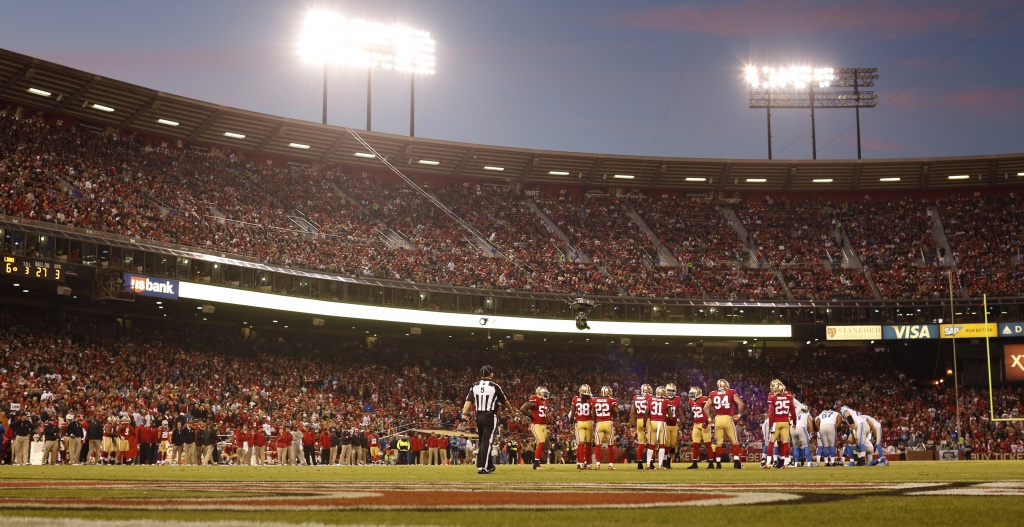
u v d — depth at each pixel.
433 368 60.69
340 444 41.25
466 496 8.48
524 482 13.20
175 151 57.91
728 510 6.84
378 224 62.25
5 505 6.94
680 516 6.31
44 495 8.48
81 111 53.97
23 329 44.75
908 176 72.25
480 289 58.69
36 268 40.84
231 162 60.22
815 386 66.06
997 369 65.00
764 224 72.12
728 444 56.06
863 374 67.50
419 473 20.28
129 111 54.94
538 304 59.75
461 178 70.69
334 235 58.28
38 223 42.53
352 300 52.94
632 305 61.56
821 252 69.31
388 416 52.34
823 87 76.12
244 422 41.91
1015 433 59.41
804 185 74.19
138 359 46.78
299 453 40.59
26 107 52.59
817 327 63.78
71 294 44.00
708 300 63.78
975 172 71.31
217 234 51.12
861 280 66.50
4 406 35.16
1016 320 62.94
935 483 11.88
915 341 68.25
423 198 66.81
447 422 53.62
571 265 64.88
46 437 32.03
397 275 57.00
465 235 64.88
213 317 53.59
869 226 71.62
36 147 49.28
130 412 36.62
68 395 39.12
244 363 51.97
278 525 5.36
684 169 71.75
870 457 30.34
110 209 47.25
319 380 53.62
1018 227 69.25
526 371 63.22
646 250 68.31
